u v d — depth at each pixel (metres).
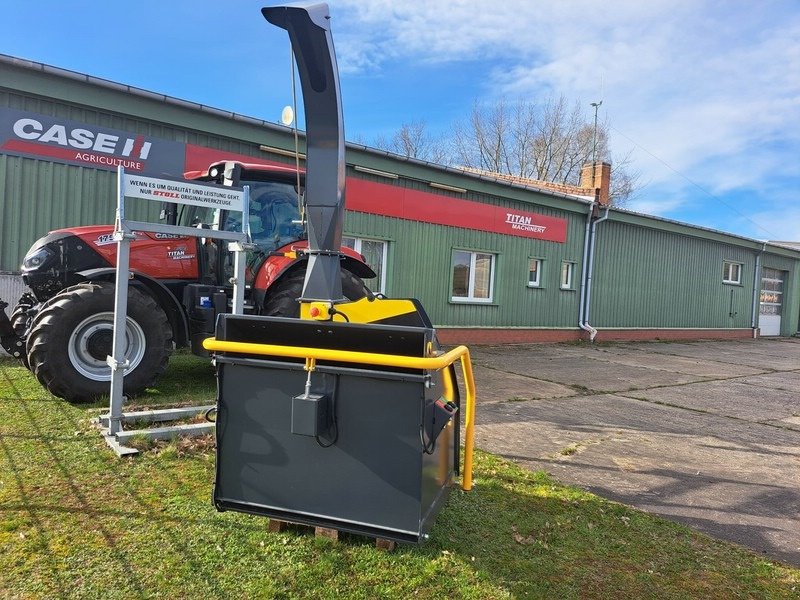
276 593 2.54
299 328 2.71
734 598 2.84
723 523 3.75
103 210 8.23
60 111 7.83
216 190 4.66
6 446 4.07
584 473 4.52
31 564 2.63
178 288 5.92
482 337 13.48
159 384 6.14
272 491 2.76
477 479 4.13
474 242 13.09
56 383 4.91
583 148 36.38
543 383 8.58
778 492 4.37
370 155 10.96
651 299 17.98
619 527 3.54
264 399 2.75
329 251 3.04
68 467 3.75
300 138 9.74
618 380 9.38
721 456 5.24
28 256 5.47
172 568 2.68
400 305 3.42
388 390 2.57
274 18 2.82
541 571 2.94
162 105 8.48
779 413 7.41
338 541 2.99
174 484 3.59
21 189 7.61
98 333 5.12
